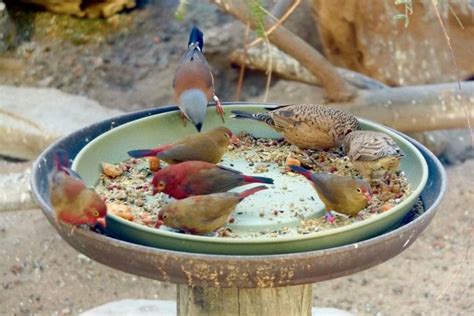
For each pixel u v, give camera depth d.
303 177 6.02
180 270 4.71
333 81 10.14
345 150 6.18
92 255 5.02
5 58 12.70
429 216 5.15
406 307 9.44
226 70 12.37
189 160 5.82
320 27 11.78
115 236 5.10
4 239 10.59
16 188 9.63
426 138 11.53
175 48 12.78
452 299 9.51
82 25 13.05
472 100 10.01
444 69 11.37
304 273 4.71
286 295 5.87
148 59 12.71
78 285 9.88
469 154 11.73
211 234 5.22
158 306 8.91
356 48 11.66
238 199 5.20
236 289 5.82
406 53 11.38
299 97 11.86
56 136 11.25
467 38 11.17
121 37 12.95
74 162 5.69
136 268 4.84
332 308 8.98
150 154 5.80
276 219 5.43
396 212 5.17
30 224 10.91
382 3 11.09
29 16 13.06
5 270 10.05
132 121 6.33
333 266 4.75
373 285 9.85
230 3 8.34
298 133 6.28
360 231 4.98
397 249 5.02
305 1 12.44
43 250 10.41
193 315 5.98
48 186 5.65
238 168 6.15
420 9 11.01
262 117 6.40
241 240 4.75
